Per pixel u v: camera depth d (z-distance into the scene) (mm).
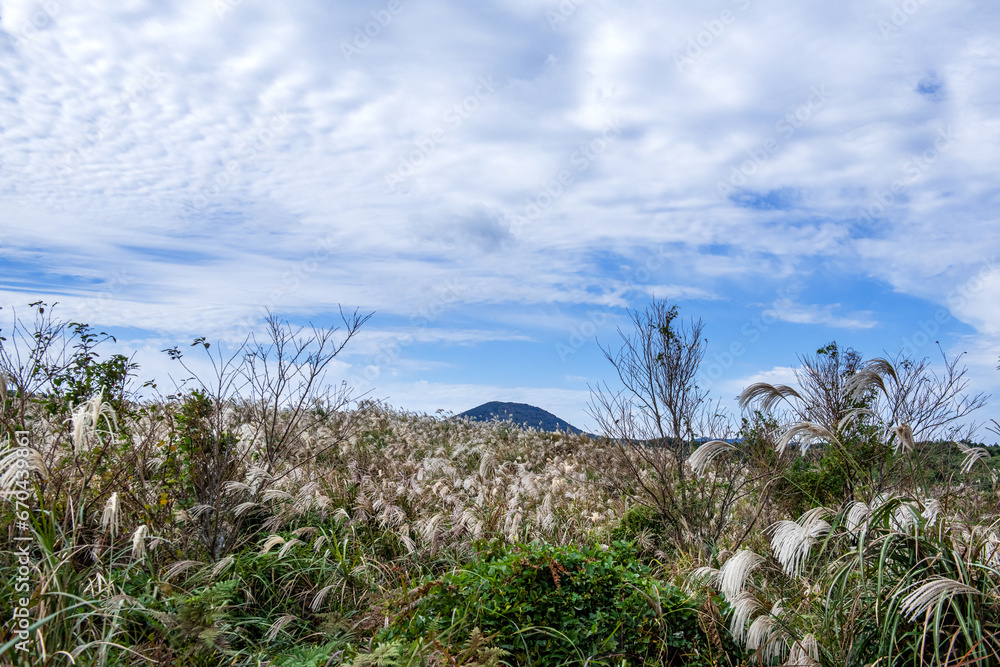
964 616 3689
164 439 7344
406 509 8789
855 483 7223
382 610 5402
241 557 6539
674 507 7781
